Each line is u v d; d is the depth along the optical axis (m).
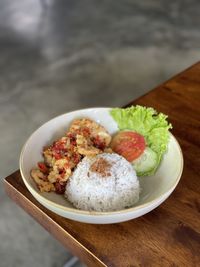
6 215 0.77
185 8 1.75
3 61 1.36
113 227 0.35
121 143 0.44
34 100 1.14
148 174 0.41
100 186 0.36
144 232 0.35
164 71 1.27
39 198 0.34
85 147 0.40
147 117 0.44
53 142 0.43
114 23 1.62
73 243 0.35
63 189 0.39
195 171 0.42
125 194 0.37
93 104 1.12
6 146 0.95
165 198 0.35
